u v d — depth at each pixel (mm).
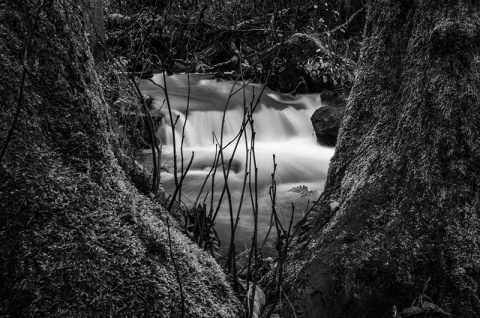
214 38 10570
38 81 1407
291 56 11531
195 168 7898
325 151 9555
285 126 10766
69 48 1520
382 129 3180
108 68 3652
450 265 2602
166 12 5965
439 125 2785
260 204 6008
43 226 1284
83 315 1232
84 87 1546
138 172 2172
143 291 1336
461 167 2721
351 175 3248
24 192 1292
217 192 6594
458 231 2645
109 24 7688
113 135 2096
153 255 1451
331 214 3217
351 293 2611
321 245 2895
